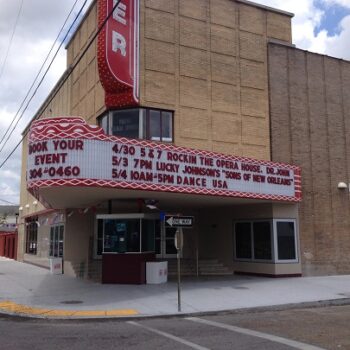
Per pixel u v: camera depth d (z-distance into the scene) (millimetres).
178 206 24625
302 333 10547
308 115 24516
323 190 24297
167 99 20922
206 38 22328
